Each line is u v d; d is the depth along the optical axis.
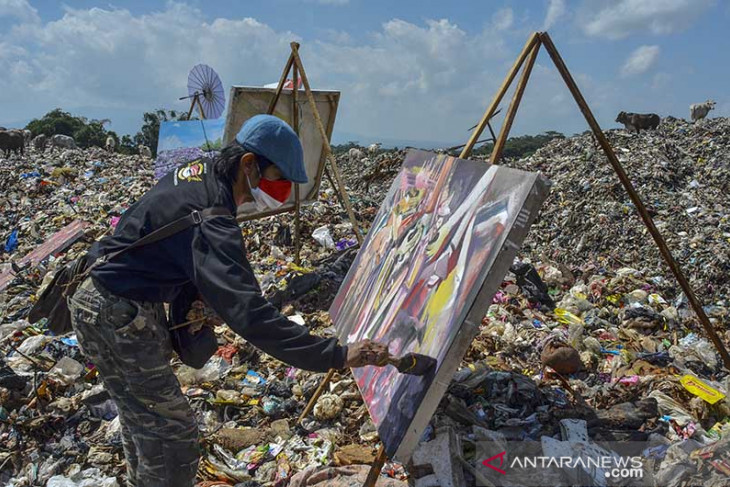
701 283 8.77
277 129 2.30
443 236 2.86
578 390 3.92
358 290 3.88
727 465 2.87
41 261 7.78
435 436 3.27
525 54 3.36
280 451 3.52
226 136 6.63
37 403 4.11
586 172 14.70
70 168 14.53
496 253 2.24
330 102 7.33
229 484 3.29
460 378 3.83
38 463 3.61
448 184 3.13
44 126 52.16
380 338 3.04
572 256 11.00
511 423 3.39
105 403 4.05
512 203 2.30
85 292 2.36
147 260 2.30
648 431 3.39
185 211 2.27
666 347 4.96
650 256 10.25
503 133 3.25
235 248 2.19
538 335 4.82
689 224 11.41
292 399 4.09
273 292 6.28
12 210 11.21
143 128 45.75
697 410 3.61
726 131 16.97
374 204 10.85
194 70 8.61
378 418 2.64
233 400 4.06
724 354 3.65
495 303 5.62
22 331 5.34
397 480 2.97
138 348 2.35
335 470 3.14
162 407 2.41
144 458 2.45
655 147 15.97
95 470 3.48
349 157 18.28
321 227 8.57
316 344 2.15
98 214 10.27
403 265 3.24
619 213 12.16
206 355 2.72
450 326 2.31
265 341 2.11
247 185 2.34
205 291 2.14
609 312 5.79
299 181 2.37
